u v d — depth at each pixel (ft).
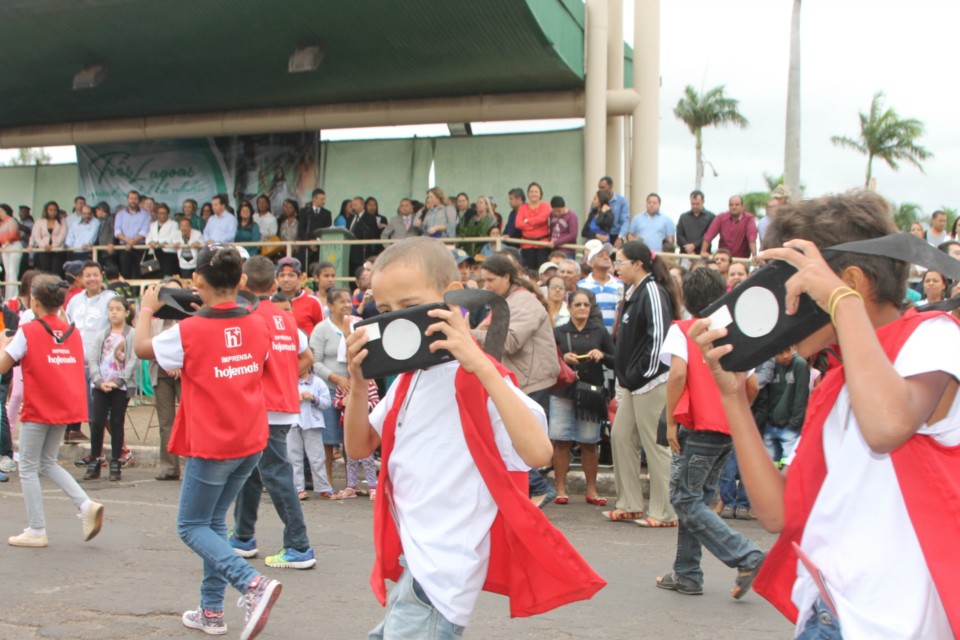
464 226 44.24
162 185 57.82
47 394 20.29
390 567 8.40
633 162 47.24
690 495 16.78
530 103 48.39
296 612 16.03
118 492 28.09
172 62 48.11
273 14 41.88
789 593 6.86
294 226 51.49
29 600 16.55
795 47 64.69
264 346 15.69
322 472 27.40
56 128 58.03
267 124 53.98
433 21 41.50
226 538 15.51
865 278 6.16
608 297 30.81
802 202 6.64
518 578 8.10
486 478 7.88
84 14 42.63
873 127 141.49
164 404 30.50
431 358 7.72
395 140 54.13
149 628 15.12
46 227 56.39
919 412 5.63
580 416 26.45
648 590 17.67
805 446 6.55
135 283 44.96
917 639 5.75
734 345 6.38
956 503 5.77
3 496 27.22
